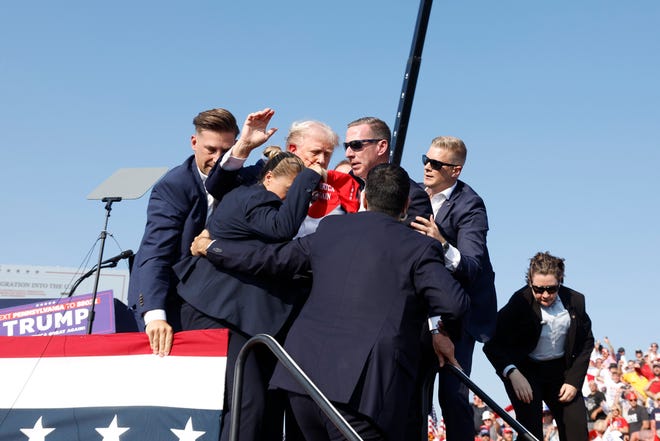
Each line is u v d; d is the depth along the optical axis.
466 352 5.65
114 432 4.62
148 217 5.00
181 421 4.60
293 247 4.49
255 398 4.54
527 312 6.39
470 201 5.84
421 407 4.84
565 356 6.43
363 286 4.15
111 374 4.70
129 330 7.09
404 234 4.27
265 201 4.61
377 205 4.45
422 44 5.84
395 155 5.82
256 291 4.61
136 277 4.90
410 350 4.12
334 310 4.16
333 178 5.16
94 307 6.82
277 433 4.81
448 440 5.55
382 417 3.94
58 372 4.71
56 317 6.74
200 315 4.74
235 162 4.80
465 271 5.21
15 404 4.66
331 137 5.17
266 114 4.77
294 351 4.15
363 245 4.25
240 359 4.35
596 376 17.05
